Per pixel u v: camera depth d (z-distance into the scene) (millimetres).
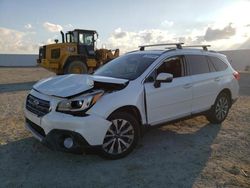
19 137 5867
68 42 18219
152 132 6414
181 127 6840
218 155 5152
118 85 4914
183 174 4379
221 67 7160
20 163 4688
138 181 4148
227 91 7219
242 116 8008
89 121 4395
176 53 6090
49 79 5406
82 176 4281
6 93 12102
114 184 4059
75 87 4688
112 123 4730
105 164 4691
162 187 3990
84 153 4562
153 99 5312
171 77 5262
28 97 5145
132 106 4984
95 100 4535
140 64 5684
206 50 6992
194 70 6332
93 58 18688
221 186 4031
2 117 7469
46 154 5047
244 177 4320
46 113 4578
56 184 4043
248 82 17984
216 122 7090
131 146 5012
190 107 6164
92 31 18531
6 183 4047
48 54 17922
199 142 5816
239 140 5973
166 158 4973
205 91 6480
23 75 24125
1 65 51281
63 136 4457
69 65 17500
